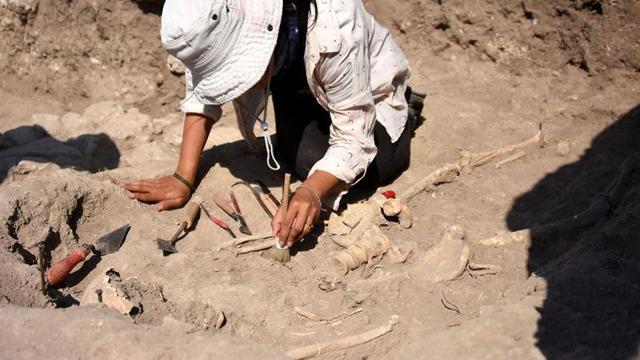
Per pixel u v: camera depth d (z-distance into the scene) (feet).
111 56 16.88
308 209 10.71
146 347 8.29
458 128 14.12
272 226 10.91
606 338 8.75
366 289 10.26
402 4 16.47
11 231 10.57
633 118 13.73
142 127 15.40
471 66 15.97
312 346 9.20
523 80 15.42
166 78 16.78
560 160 13.29
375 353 9.30
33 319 8.66
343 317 9.91
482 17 15.79
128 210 11.76
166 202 11.94
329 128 12.14
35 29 17.26
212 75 10.10
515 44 15.65
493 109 14.75
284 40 10.39
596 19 14.76
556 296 9.50
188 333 8.58
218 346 8.34
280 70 10.77
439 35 16.31
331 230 11.58
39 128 15.51
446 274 10.48
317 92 11.04
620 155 13.03
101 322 8.59
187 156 12.09
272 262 10.83
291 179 12.67
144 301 9.55
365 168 11.39
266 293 10.25
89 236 11.52
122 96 16.84
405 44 16.58
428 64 16.20
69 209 11.30
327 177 11.06
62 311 8.84
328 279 10.58
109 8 16.65
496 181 12.92
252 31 9.89
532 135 13.92
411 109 13.10
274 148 13.32
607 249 10.37
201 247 11.40
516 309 9.28
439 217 12.14
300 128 12.21
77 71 17.20
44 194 11.12
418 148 13.64
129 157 14.25
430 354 8.80
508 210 12.30
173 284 10.39
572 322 9.02
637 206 10.76
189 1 9.73
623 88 14.48
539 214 12.13
